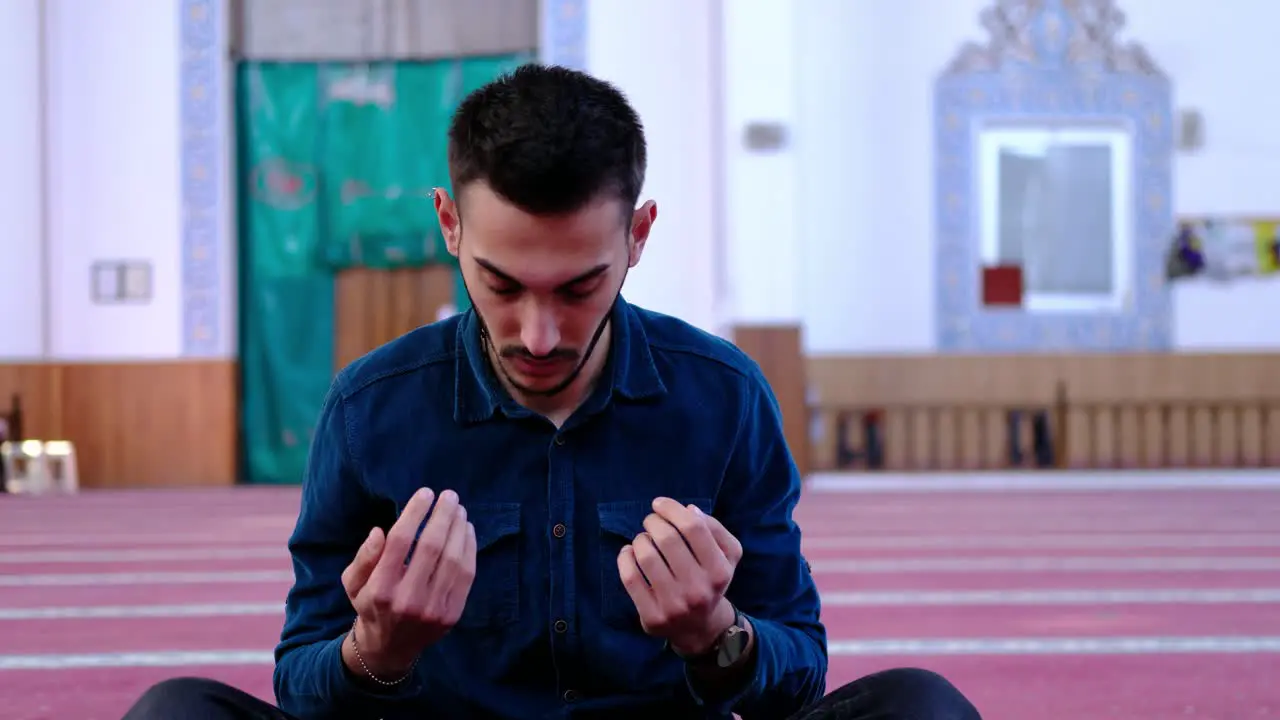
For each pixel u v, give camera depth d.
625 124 1.08
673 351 1.28
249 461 8.99
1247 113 8.94
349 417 1.25
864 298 8.91
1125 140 8.92
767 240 8.18
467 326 1.25
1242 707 2.25
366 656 1.13
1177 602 3.51
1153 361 8.92
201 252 8.84
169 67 8.84
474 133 1.06
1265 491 7.63
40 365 8.80
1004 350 8.92
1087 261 8.94
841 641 2.92
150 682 2.50
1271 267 8.91
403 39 8.91
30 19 8.84
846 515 6.24
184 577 4.17
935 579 3.99
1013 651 2.79
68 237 8.88
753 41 8.18
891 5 8.88
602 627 1.22
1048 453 8.88
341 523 1.27
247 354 9.00
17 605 3.56
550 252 1.06
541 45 8.77
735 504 1.29
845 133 8.90
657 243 8.66
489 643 1.23
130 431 8.86
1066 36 8.91
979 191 8.91
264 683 2.48
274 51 8.94
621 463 1.24
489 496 1.24
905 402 8.91
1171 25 8.93
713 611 1.11
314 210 8.95
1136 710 2.24
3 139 8.82
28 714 2.23
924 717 1.07
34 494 8.29
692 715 1.26
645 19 8.70
